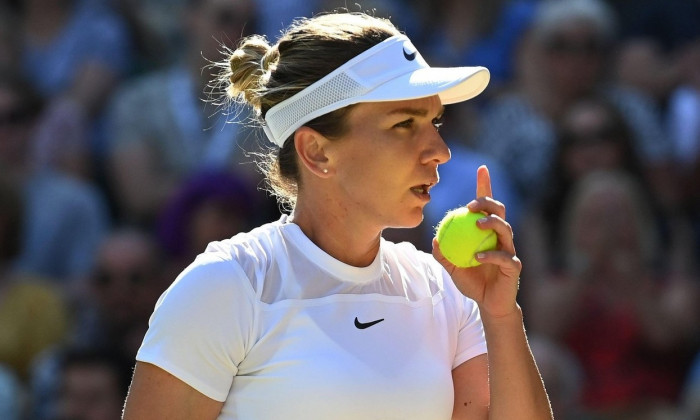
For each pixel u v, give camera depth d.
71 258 26.31
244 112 24.92
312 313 9.96
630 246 23.14
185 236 23.38
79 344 22.48
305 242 10.24
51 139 27.41
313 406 9.72
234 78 10.84
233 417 9.98
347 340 9.93
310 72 10.16
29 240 26.06
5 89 27.66
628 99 26.45
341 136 10.11
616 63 28.33
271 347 9.88
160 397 9.81
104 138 27.91
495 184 23.55
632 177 24.67
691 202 26.09
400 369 9.99
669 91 28.12
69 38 30.00
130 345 22.45
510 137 25.20
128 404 9.91
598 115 24.67
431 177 10.12
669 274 24.12
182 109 26.53
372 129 10.02
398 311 10.28
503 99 26.27
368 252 10.38
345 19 10.38
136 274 22.97
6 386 22.44
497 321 10.30
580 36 25.92
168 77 27.42
